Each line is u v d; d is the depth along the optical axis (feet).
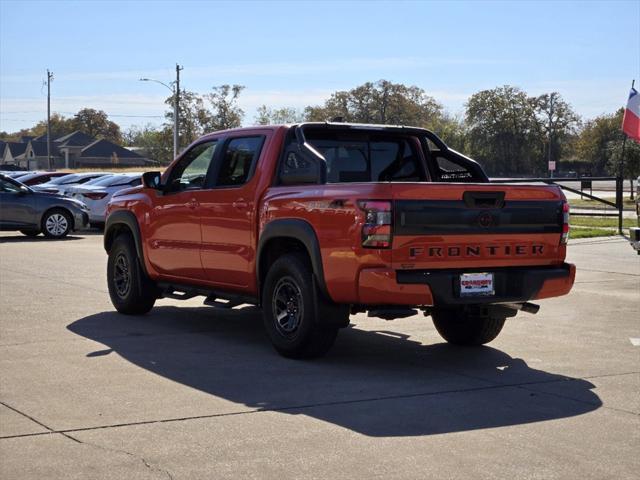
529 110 415.03
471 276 23.97
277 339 25.75
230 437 17.79
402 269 23.24
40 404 20.11
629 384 22.91
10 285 41.04
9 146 486.38
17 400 20.44
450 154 29.25
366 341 28.96
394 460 16.47
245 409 19.93
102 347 26.94
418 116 412.57
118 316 33.06
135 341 28.02
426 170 29.53
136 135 578.66
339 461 16.38
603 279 45.42
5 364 24.30
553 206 25.38
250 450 16.97
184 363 24.79
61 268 48.49
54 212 73.31
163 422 18.80
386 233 22.79
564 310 35.70
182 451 16.87
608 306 36.76
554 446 17.48
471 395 21.52
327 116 392.06
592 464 16.40
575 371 24.45
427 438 17.89
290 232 24.90
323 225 24.02
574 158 435.12
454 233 23.66
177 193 30.17
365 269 23.03
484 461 16.48
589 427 18.85
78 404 20.15
